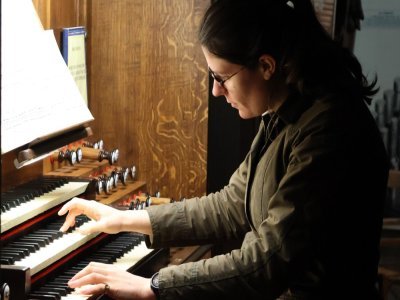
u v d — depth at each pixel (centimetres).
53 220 240
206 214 220
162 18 315
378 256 195
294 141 184
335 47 189
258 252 178
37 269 204
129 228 217
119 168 304
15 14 231
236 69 184
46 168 269
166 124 321
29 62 228
